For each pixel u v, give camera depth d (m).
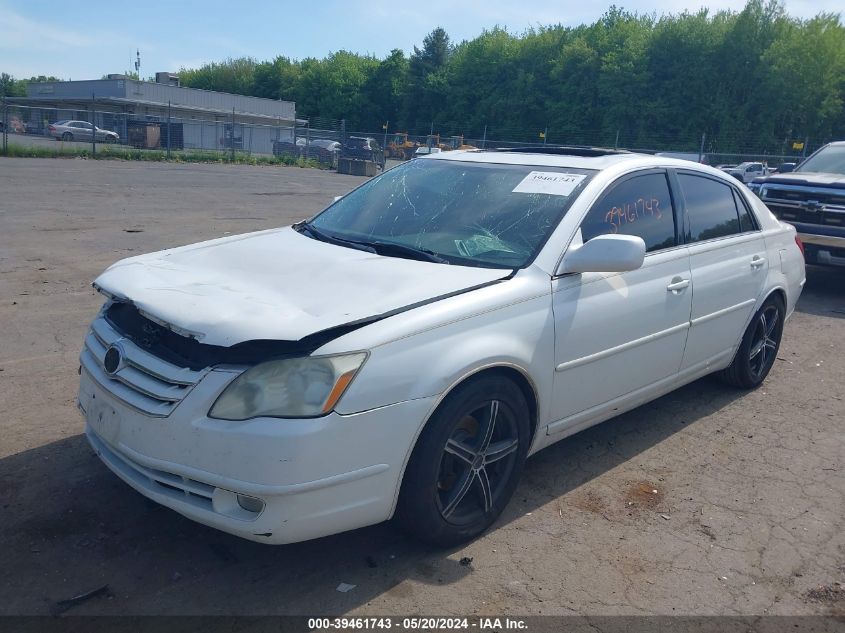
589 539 3.56
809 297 9.36
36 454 4.09
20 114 39.88
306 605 2.98
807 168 10.14
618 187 4.20
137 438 2.97
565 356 3.69
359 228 4.27
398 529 3.47
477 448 3.38
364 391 2.88
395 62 90.06
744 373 5.51
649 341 4.23
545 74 72.06
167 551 3.29
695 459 4.49
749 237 5.27
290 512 2.78
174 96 57.66
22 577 3.06
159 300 3.10
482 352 3.22
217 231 12.38
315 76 96.56
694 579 3.29
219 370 2.86
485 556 3.38
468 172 4.47
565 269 3.71
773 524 3.78
